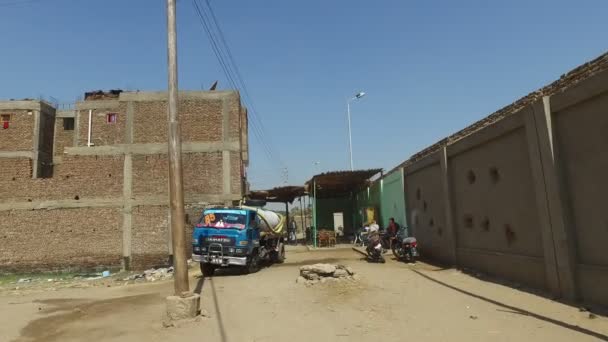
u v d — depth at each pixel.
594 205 7.54
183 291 8.45
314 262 19.27
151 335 7.41
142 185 26.03
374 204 27.11
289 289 11.15
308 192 33.69
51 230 25.62
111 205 25.81
